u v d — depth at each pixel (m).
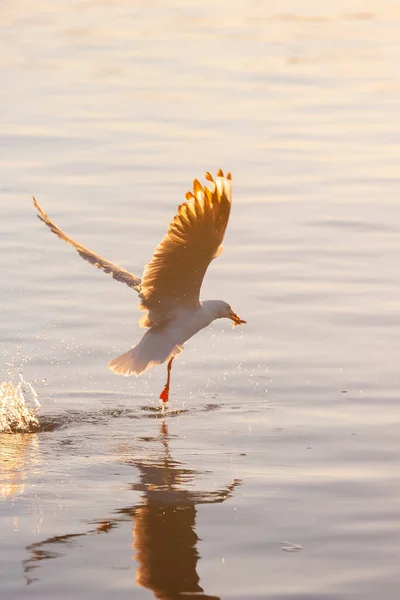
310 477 9.88
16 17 44.25
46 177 22.23
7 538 8.62
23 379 12.81
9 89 30.91
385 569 8.08
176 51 36.81
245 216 19.75
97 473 10.09
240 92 30.70
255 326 14.59
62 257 17.50
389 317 14.70
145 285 10.45
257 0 50.12
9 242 18.16
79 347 13.86
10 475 10.04
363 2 49.25
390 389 12.27
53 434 11.22
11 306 15.25
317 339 14.02
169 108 28.70
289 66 34.31
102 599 7.68
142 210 19.98
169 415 11.77
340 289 15.89
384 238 18.41
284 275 16.56
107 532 8.73
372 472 9.95
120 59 35.44
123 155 24.03
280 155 24.14
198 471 10.10
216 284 16.22
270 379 12.73
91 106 28.91
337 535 8.64
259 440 10.91
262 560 8.23
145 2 48.84
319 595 7.73
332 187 21.66
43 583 7.87
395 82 32.16
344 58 35.78
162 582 7.88
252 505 9.25
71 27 41.75
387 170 22.95
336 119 27.62
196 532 8.73
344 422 11.33
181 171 22.72
